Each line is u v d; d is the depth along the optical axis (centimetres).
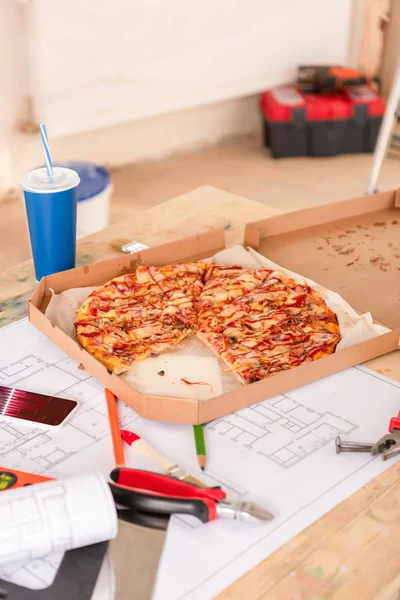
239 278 165
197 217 194
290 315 156
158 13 365
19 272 171
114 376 135
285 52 427
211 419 133
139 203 368
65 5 334
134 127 404
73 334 150
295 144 426
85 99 362
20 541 111
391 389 141
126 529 118
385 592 112
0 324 154
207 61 397
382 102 423
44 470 125
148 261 169
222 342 148
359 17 447
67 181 160
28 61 334
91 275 163
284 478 125
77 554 115
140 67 373
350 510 121
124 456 127
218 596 111
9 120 341
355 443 128
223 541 117
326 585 112
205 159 429
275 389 138
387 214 192
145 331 151
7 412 134
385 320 156
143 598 111
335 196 380
